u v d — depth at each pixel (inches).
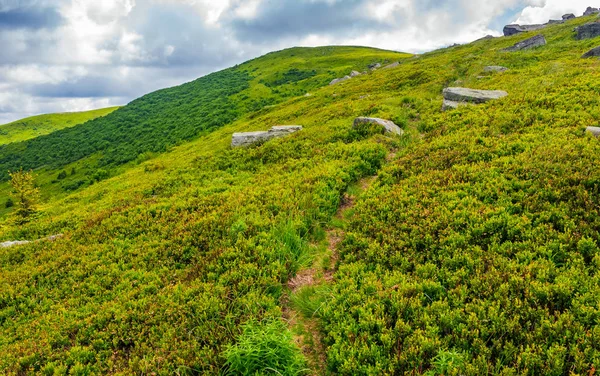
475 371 218.4
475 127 673.0
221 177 844.0
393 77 1891.0
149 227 568.7
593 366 206.1
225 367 262.4
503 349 237.3
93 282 438.9
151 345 302.8
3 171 6333.7
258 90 6033.5
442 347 243.8
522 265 301.0
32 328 369.7
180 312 328.5
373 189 527.5
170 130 5036.9
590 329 231.9
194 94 7834.6
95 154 5713.6
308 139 906.7
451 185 464.1
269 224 464.8
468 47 3181.6
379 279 332.2
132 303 364.8
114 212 681.0
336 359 254.5
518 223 352.8
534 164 449.4
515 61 1504.7
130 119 7253.9
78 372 287.7
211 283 364.2
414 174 542.0
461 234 365.7
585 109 636.7
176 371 264.4
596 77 813.9
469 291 292.7
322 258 406.0
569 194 377.7
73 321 354.3
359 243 398.6
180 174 992.2
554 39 2241.6
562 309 260.5
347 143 808.3
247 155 954.1
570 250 312.3
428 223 393.4
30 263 544.7
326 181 574.9
